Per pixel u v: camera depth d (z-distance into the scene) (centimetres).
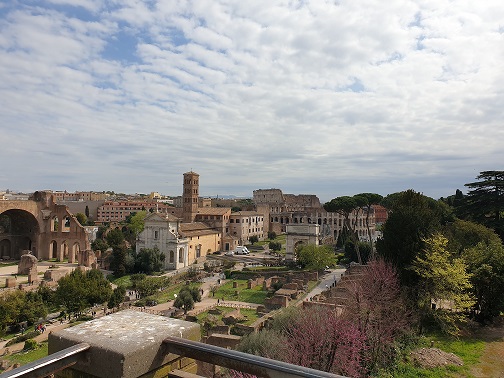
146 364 522
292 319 3884
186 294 6788
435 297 4169
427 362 3195
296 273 8569
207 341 4016
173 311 6488
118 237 13212
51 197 12550
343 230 13512
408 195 5409
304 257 9556
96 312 7188
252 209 19388
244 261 12319
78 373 533
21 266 10044
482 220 7881
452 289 4081
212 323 5325
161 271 10950
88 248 12100
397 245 4781
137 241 11912
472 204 8069
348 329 2916
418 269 4241
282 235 18488
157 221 11638
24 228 12800
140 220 15875
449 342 3741
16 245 12769
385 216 19188
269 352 3048
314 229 11025
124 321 618
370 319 3462
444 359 3253
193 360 615
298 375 431
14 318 6088
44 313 6581
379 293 3844
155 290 8581
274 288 7900
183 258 11762
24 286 8631
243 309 6650
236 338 3919
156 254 11019
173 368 573
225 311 6475
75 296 6700
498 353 3428
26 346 5250
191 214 14912
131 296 8525
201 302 7419
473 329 4125
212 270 10975
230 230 15450
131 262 10819
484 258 4428
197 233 12794
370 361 3120
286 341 3111
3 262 11888
